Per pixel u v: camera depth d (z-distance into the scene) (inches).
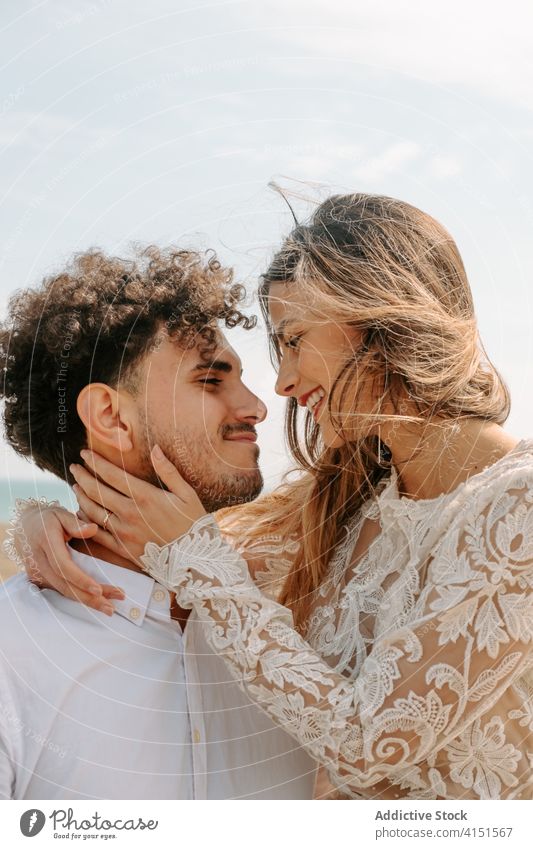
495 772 71.5
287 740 76.0
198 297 74.6
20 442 75.7
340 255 73.9
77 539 74.4
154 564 71.1
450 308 77.0
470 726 70.0
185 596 70.0
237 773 72.9
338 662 75.0
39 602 70.7
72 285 73.5
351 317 72.7
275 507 88.4
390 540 75.8
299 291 74.1
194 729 71.1
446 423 73.7
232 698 74.7
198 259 78.9
